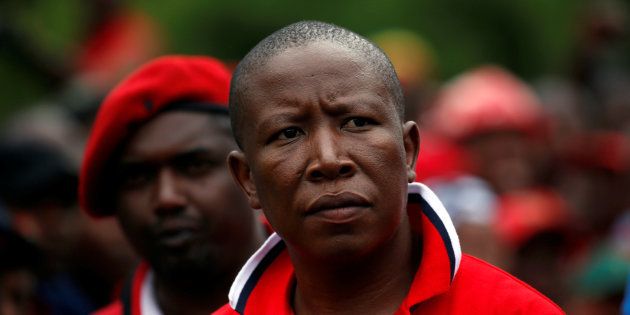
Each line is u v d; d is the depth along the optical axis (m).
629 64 22.58
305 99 6.21
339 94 6.21
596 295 14.19
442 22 28.23
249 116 6.37
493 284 6.47
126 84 8.75
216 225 8.52
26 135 15.65
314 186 6.14
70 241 12.27
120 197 8.74
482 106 17.58
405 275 6.57
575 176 17.28
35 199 12.37
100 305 12.22
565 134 20.22
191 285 8.61
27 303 10.77
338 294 6.49
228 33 27.59
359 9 27.84
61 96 19.92
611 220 16.47
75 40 25.78
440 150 15.66
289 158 6.21
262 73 6.35
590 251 15.58
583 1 28.12
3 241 10.57
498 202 15.91
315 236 6.14
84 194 8.96
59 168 12.35
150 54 22.31
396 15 27.91
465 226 12.46
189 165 8.57
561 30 28.48
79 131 16.17
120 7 22.12
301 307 6.66
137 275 8.97
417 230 6.78
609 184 16.48
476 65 28.22
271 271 6.94
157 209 8.53
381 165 6.17
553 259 14.55
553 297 14.53
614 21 22.52
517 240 14.47
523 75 28.75
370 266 6.45
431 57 27.83
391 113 6.30
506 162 17.25
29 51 20.88
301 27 6.50
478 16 28.39
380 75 6.34
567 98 21.11
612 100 20.53
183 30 27.41
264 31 27.70
